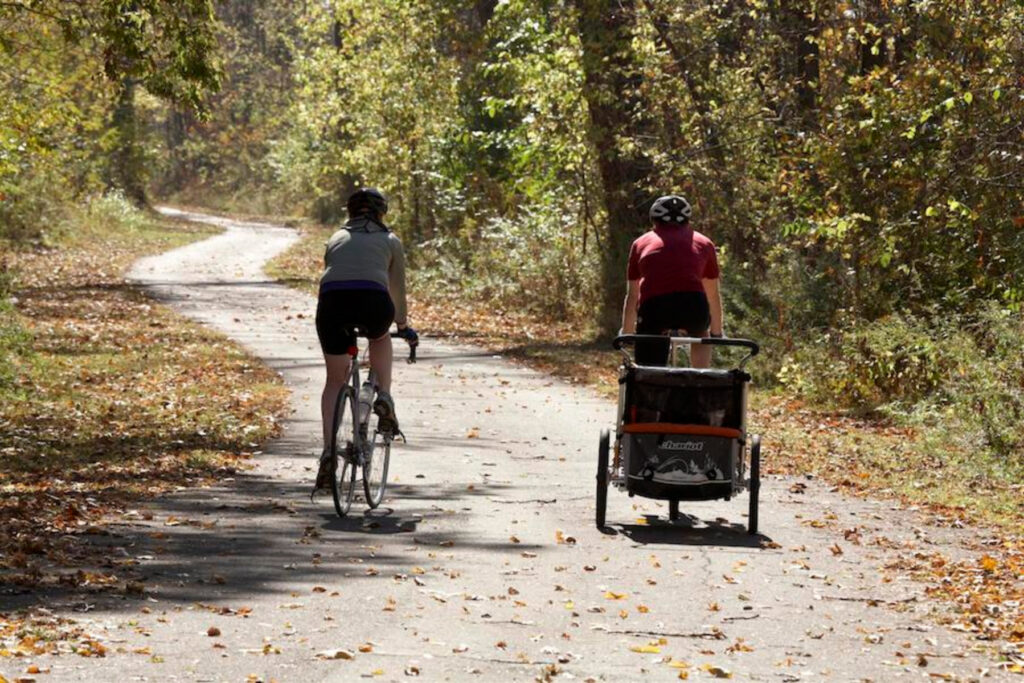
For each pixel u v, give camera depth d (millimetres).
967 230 17391
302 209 90188
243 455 12461
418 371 20500
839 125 18891
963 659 6398
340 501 9359
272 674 5680
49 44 28625
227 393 17281
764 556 8602
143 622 6445
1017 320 14977
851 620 7082
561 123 28422
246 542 8500
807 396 17812
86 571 7461
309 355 22109
